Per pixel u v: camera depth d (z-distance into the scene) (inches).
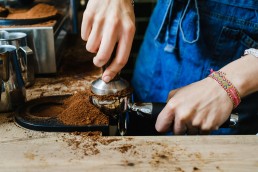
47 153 25.2
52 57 41.8
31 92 37.7
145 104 30.9
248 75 30.1
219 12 40.1
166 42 46.4
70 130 28.8
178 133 30.6
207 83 30.7
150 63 51.9
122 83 28.9
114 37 25.9
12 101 32.5
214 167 23.6
